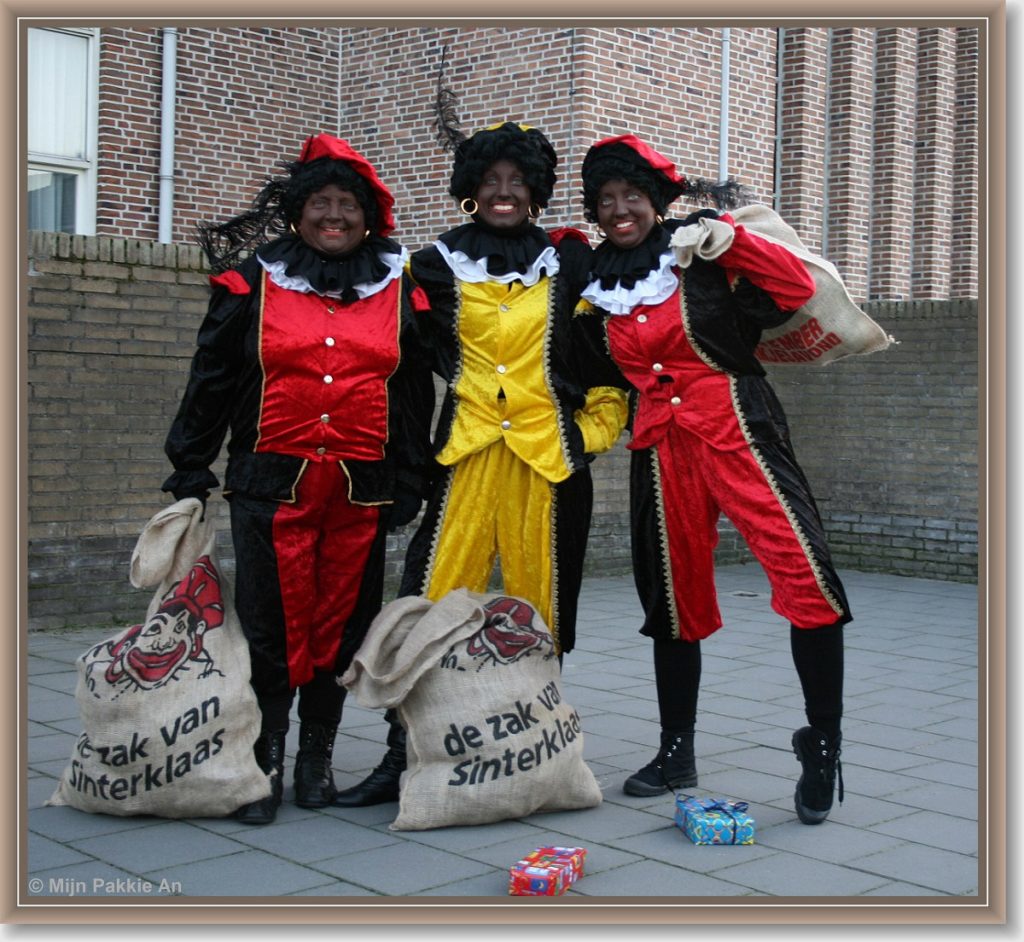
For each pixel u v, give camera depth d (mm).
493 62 10859
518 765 4176
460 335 4449
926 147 13375
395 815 4344
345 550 4430
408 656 4164
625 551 10062
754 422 4363
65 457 7195
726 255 4254
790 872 3844
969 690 6367
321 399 4242
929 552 10312
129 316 7355
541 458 4391
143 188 11055
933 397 10242
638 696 6137
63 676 6230
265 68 11711
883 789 4707
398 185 11750
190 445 4387
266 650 4324
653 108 10812
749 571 10578
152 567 4309
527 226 4504
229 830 4168
